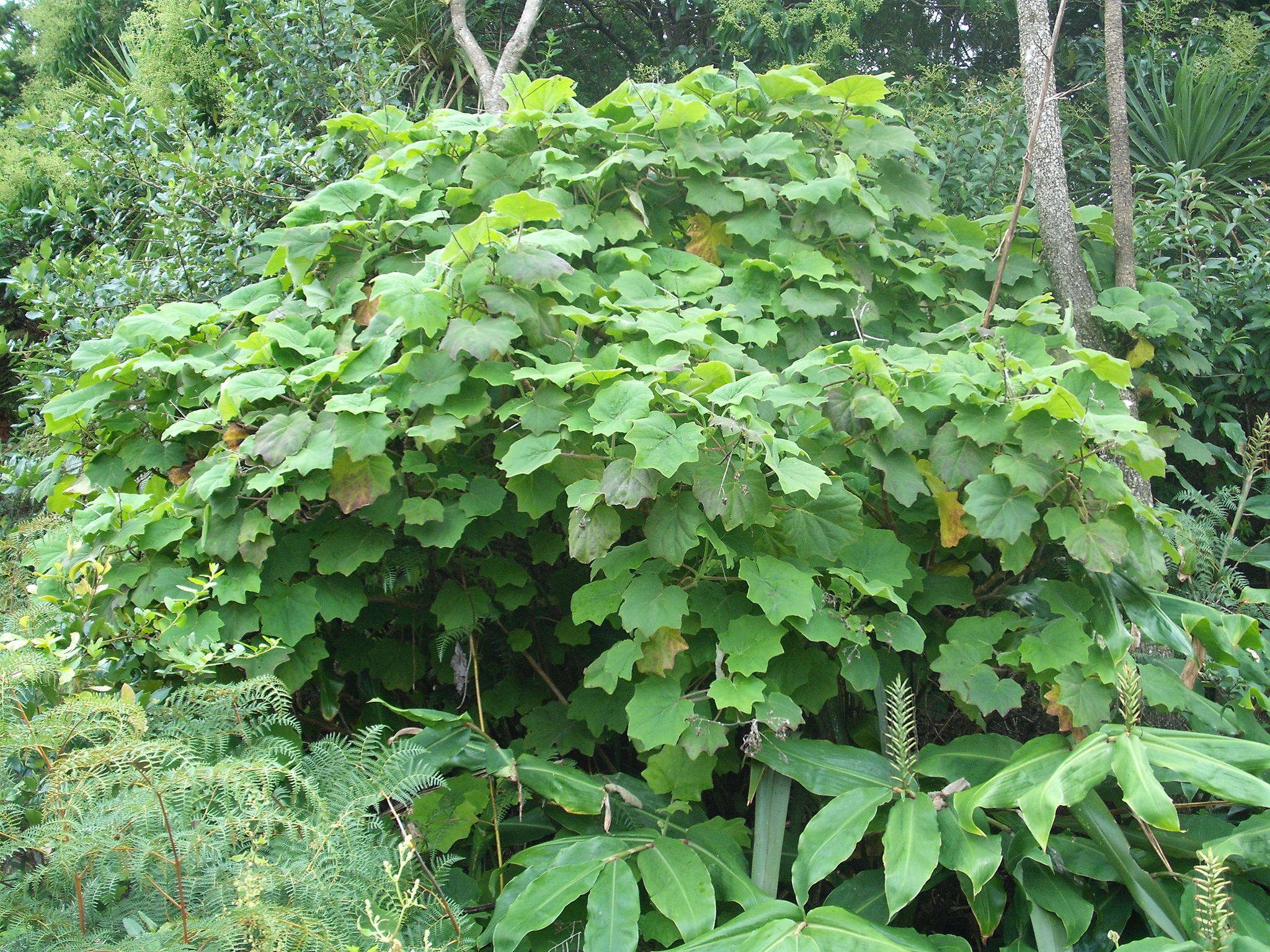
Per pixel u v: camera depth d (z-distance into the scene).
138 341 2.76
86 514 2.44
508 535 2.77
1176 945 1.67
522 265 2.42
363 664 2.69
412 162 2.98
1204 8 5.57
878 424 2.35
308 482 2.33
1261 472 3.58
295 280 2.88
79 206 5.07
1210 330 3.74
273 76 4.87
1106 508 2.37
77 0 7.82
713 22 6.38
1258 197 4.29
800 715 2.11
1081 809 2.00
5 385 5.50
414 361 2.42
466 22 5.59
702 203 3.02
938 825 1.98
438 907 1.94
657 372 2.25
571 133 3.10
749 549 2.30
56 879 1.60
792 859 2.25
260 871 1.57
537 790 2.14
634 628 2.26
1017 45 6.43
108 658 2.15
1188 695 2.36
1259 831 1.93
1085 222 3.69
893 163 3.39
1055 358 3.18
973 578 2.84
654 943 2.16
